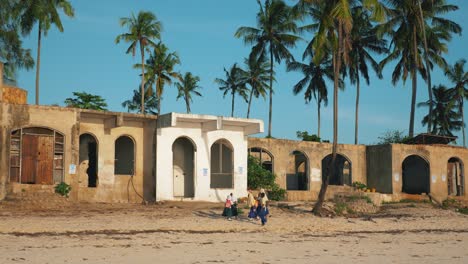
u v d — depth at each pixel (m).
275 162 33.88
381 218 25.88
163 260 13.98
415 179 37.97
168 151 27.42
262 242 17.62
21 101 26.45
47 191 23.59
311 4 24.94
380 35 42.25
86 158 27.64
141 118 27.39
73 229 18.27
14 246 14.96
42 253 14.18
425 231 22.44
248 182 30.81
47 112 24.19
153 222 20.58
